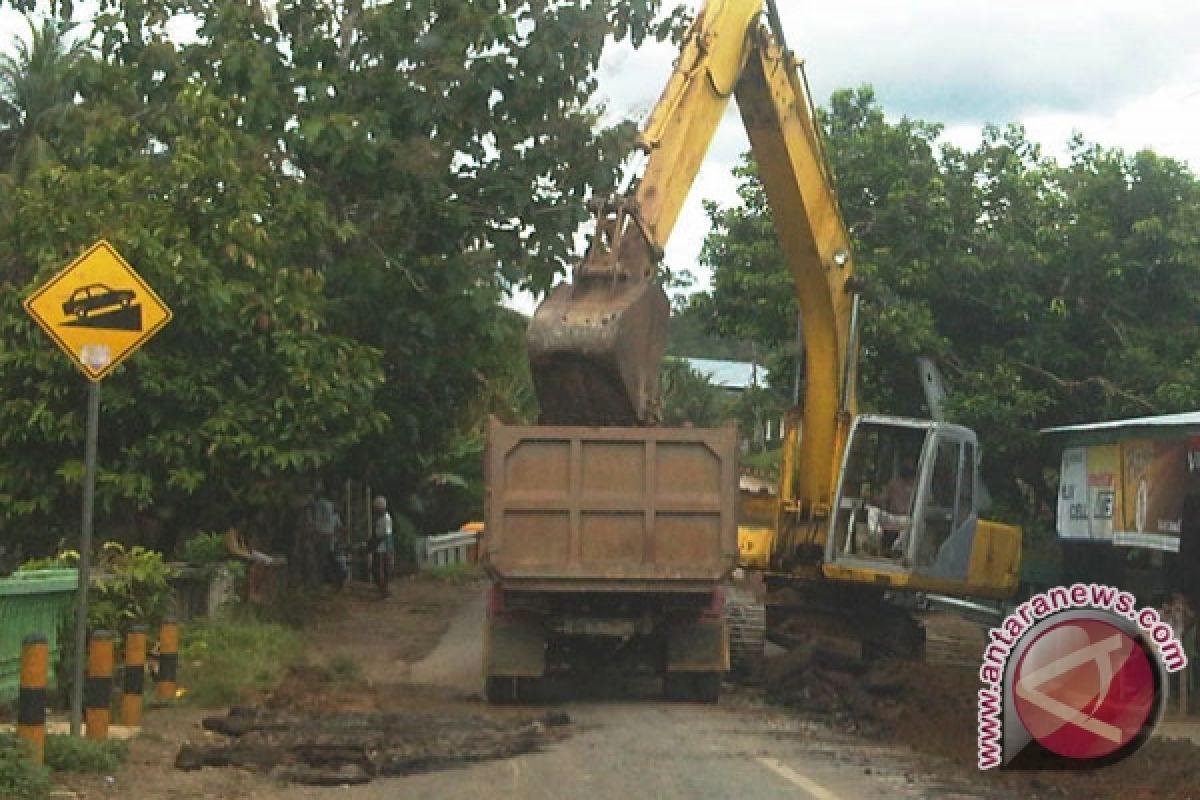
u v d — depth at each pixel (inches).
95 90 952.9
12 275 827.4
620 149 964.6
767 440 2098.9
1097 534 814.5
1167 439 729.0
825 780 466.9
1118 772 482.9
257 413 824.9
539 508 617.3
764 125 772.0
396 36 951.6
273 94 926.4
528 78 944.3
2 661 538.0
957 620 1010.1
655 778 467.2
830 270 813.9
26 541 856.9
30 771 408.8
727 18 715.4
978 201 1085.1
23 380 801.6
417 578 1456.7
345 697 657.0
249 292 821.9
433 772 477.4
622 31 949.2
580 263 644.1
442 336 1005.8
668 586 623.2
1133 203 1067.9
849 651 811.4
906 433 810.8
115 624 637.3
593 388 622.2
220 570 842.2
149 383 794.8
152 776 457.7
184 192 833.5
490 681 650.2
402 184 947.3
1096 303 1061.1
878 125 1096.2
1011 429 1016.9
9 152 1402.6
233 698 629.6
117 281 488.1
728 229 1142.3
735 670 764.6
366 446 1059.3
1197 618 698.2
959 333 1095.6
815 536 827.4
